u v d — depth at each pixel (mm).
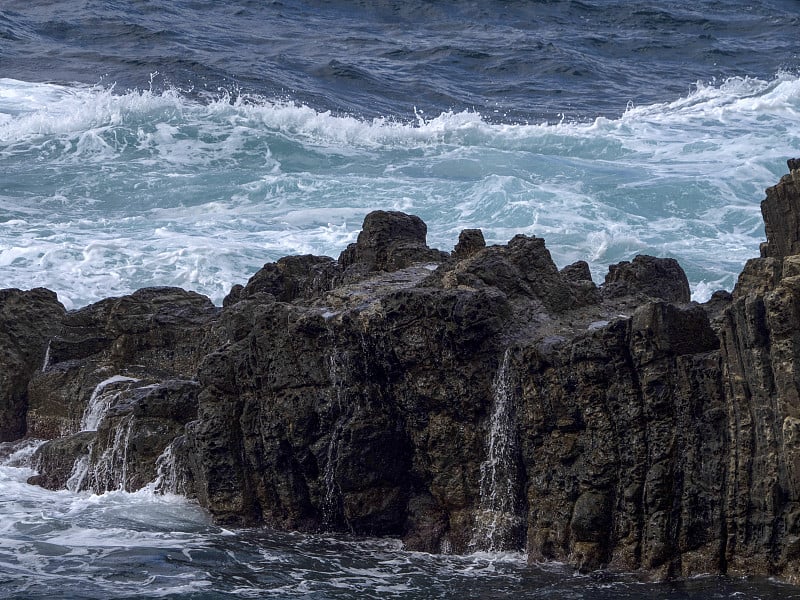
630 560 42500
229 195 106562
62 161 115812
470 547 46406
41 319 66438
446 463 47094
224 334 61031
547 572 43219
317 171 114188
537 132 127188
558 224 96750
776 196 47938
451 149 121625
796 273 41781
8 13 187000
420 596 41062
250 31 188750
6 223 97938
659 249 92125
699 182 108000
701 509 41375
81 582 42344
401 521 48844
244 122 125438
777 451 39875
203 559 45125
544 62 176125
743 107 138500
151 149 119188
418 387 47125
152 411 55406
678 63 183875
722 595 39000
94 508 52094
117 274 87000
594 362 43125
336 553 46406
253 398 50719
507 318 47125
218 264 88750
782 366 39719
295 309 50562
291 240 94125
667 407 42000
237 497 50562
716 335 43062
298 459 49781
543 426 44719
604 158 120562
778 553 40188
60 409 63656
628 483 42562
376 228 61094
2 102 136875
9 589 41469
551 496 44625
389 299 47312
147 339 64062
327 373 49281
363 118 143875
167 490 54000
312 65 168375
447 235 94250
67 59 164125
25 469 59312
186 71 157250
